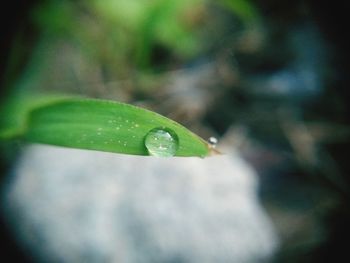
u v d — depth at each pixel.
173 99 0.10
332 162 0.09
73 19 0.10
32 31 0.10
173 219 0.07
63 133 0.05
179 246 0.07
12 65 0.09
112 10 0.10
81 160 0.08
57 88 0.10
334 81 0.10
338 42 0.10
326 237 0.08
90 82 0.10
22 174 0.08
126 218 0.07
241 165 0.09
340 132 0.09
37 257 0.07
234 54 0.10
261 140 0.09
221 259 0.07
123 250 0.07
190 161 0.08
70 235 0.07
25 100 0.08
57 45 0.10
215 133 0.09
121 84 0.10
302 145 0.09
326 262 0.08
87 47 0.10
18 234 0.07
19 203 0.07
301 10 0.10
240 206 0.08
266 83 0.10
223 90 0.10
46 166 0.08
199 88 0.10
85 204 0.07
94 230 0.07
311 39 0.10
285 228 0.08
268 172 0.09
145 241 0.07
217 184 0.08
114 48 0.10
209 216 0.07
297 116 0.09
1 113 0.07
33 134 0.05
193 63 0.10
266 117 0.10
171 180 0.08
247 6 0.10
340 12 0.10
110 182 0.08
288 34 0.10
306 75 0.10
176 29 0.10
